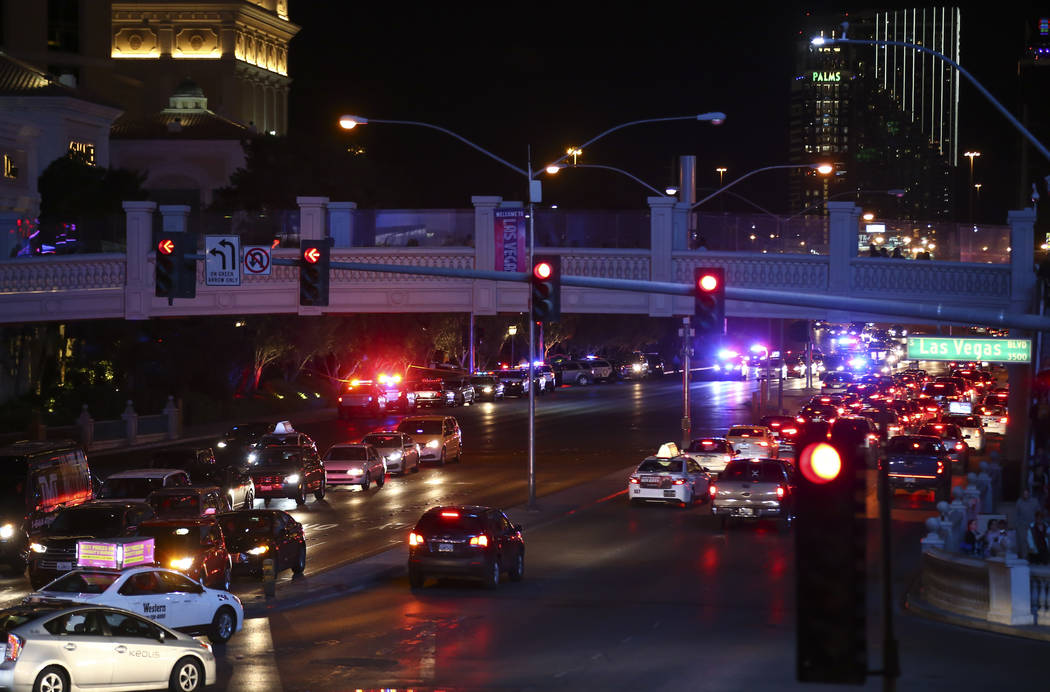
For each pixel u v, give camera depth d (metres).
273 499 97.50
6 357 155.75
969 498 73.56
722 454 108.00
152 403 163.00
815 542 16.95
